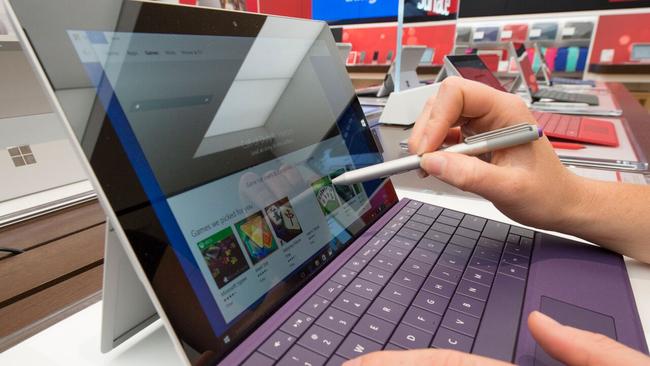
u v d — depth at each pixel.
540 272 0.36
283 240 0.34
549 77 2.42
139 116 0.26
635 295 0.35
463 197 0.61
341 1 1.52
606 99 1.65
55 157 0.72
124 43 0.27
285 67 0.42
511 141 0.38
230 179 0.32
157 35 0.29
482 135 0.39
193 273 0.26
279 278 0.31
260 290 0.29
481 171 0.37
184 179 0.28
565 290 0.33
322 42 0.49
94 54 0.25
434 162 0.38
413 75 1.38
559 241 0.42
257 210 0.33
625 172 0.66
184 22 0.32
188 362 0.23
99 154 0.23
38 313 0.37
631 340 0.28
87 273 0.46
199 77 0.32
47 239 0.55
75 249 0.52
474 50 2.77
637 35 2.92
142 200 0.24
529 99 1.58
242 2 0.97
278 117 0.39
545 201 0.39
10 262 0.48
